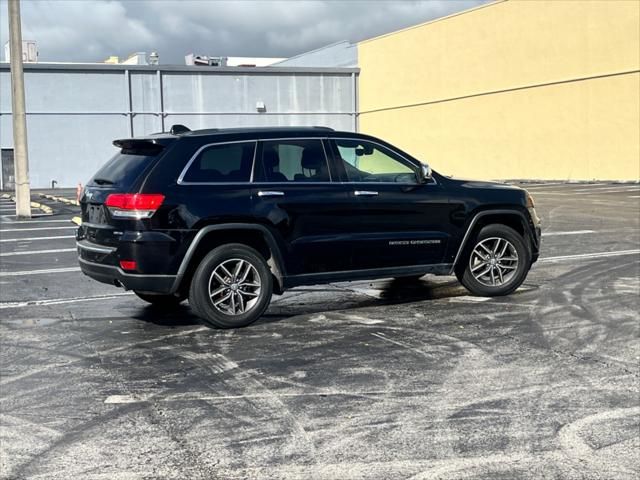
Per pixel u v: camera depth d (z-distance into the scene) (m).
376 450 4.19
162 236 6.64
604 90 30.64
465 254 8.21
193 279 6.90
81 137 41.12
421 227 7.80
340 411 4.81
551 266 10.30
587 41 31.22
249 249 7.07
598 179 31.17
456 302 8.13
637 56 29.09
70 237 14.96
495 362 5.85
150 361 6.01
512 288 8.41
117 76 41.50
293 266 7.23
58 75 40.44
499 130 36.25
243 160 7.11
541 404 4.90
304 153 7.38
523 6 34.28
